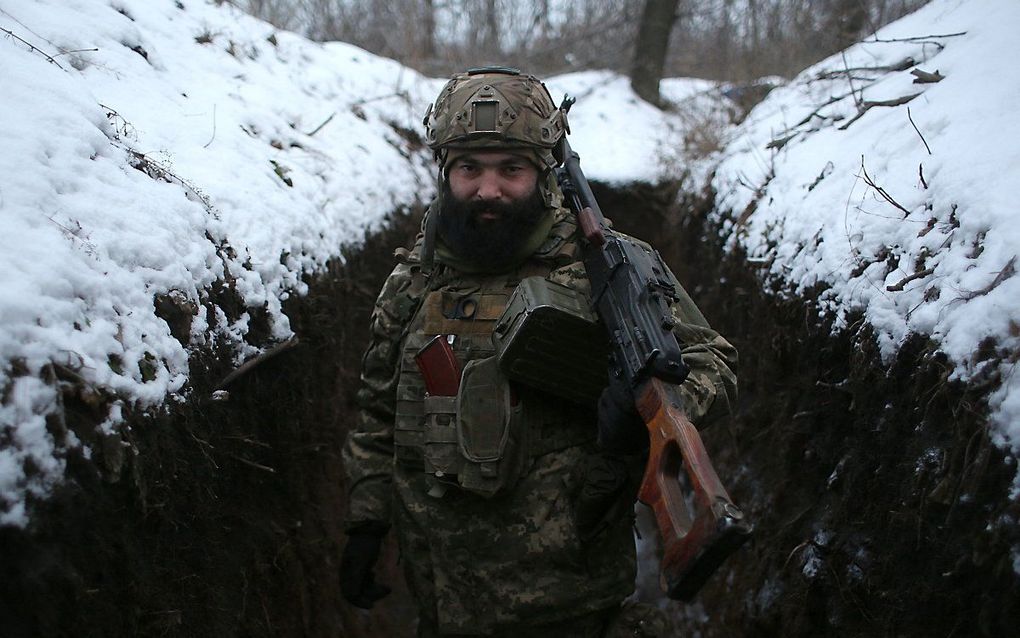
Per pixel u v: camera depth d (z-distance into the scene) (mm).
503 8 8719
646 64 7176
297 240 2703
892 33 3875
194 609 1752
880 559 1869
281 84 3971
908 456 1842
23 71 1982
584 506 1739
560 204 1934
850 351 2223
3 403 1334
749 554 2744
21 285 1457
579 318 1681
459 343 1830
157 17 3508
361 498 2010
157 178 2170
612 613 1869
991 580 1473
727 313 3496
